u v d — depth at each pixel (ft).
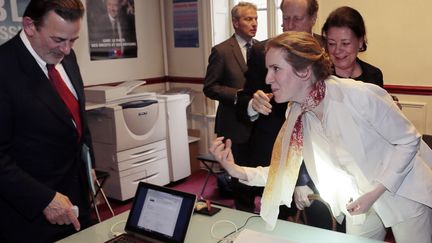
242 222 5.51
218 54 10.62
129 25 15.07
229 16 15.16
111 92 12.09
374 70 6.55
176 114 13.66
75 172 6.11
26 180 5.23
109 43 14.47
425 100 10.88
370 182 4.71
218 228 5.35
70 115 5.75
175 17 15.75
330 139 4.65
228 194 12.68
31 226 5.69
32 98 5.35
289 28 6.81
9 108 5.21
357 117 4.42
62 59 5.93
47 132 5.53
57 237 5.90
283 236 5.01
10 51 5.34
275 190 4.97
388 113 4.39
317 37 6.84
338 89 4.43
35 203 5.19
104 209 12.06
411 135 4.43
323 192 5.24
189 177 14.74
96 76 14.21
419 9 10.55
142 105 12.42
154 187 5.27
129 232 5.21
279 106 7.02
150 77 16.07
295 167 4.96
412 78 10.98
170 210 5.01
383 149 4.63
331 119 4.48
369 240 4.79
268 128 7.29
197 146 15.51
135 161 12.59
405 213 4.90
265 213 5.04
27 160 5.51
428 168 4.96
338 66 6.15
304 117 4.79
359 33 5.95
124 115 12.03
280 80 4.33
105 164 12.42
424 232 5.04
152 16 15.88
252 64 6.98
